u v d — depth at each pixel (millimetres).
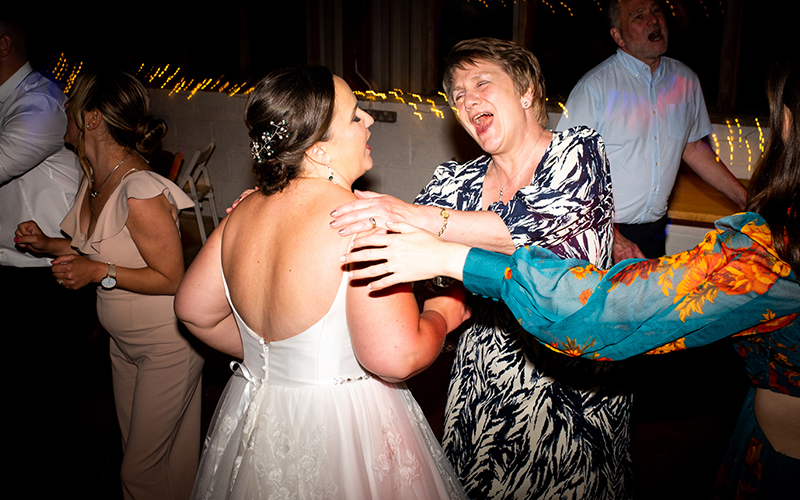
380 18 5086
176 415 2000
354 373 1355
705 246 1021
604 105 3074
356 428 1329
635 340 1051
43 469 2574
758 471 1192
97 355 3535
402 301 1224
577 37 4473
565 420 1581
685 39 4172
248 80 5645
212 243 1436
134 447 1974
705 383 3234
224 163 5797
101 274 1863
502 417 1618
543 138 1666
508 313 1606
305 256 1242
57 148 2660
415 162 4930
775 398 1153
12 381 3246
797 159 977
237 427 1409
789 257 957
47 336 3334
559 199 1511
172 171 5324
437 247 1148
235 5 5539
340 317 1274
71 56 5953
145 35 5941
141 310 1922
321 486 1293
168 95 5898
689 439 2787
